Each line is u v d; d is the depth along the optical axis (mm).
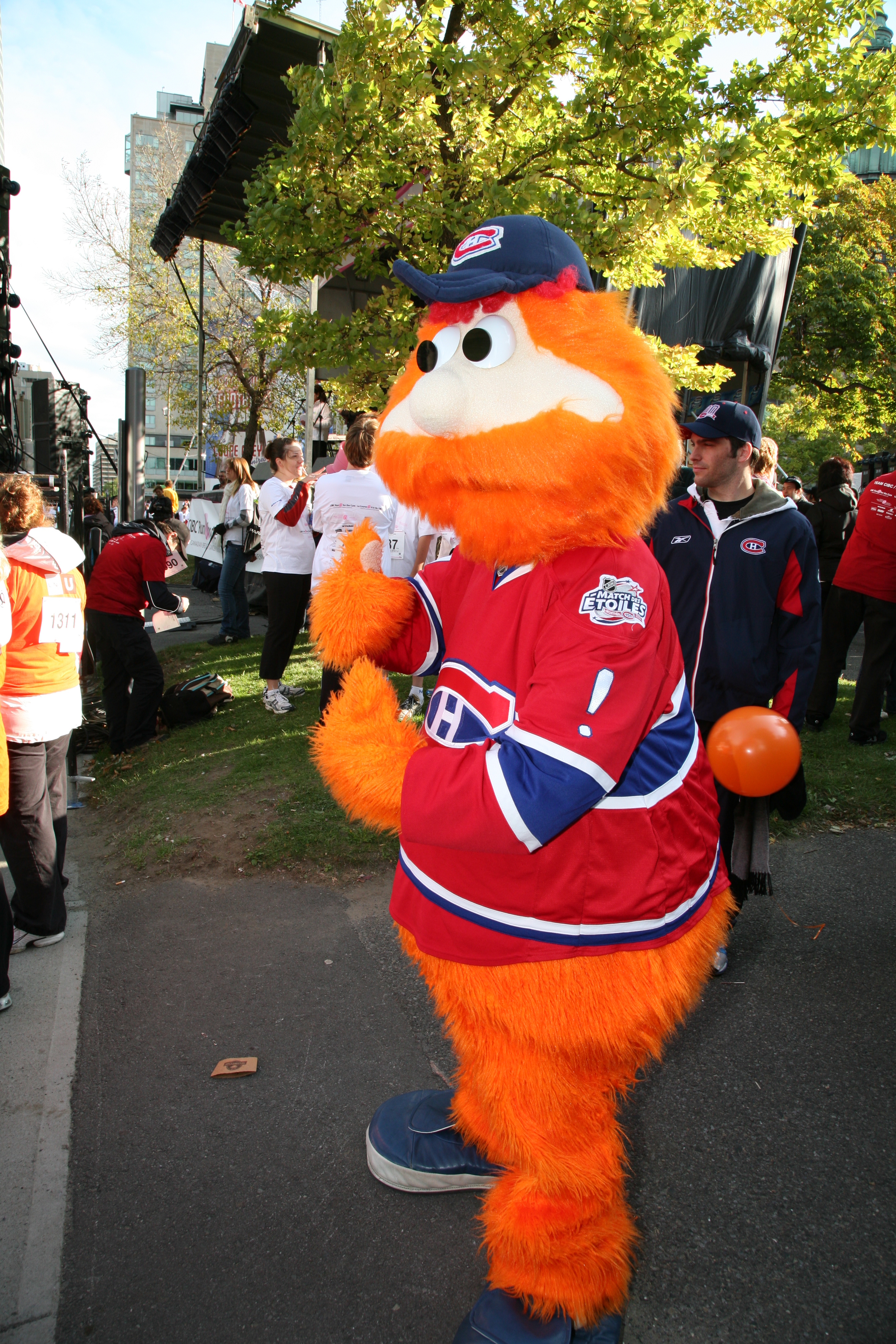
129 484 8172
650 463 1442
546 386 1420
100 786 5504
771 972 3262
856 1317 1915
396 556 4887
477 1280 1990
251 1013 3010
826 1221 2162
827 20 5547
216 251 20250
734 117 5652
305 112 5344
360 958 3350
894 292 20734
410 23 5703
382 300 6145
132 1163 2346
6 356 8523
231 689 6836
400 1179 2189
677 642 1655
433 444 1471
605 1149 1672
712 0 5840
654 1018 1532
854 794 4898
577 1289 1679
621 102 5465
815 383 22156
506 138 5953
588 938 1473
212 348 19781
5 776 2762
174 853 4238
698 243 6789
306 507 6031
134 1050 2820
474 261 1531
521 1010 1486
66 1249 2086
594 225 5348
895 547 5492
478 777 1354
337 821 4422
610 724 1358
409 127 5645
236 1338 1864
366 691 1696
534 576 1508
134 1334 1875
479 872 1490
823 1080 2674
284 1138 2434
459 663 1593
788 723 2039
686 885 1572
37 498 3189
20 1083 2664
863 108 5609
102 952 3432
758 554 2869
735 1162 2350
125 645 5863
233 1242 2100
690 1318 1906
